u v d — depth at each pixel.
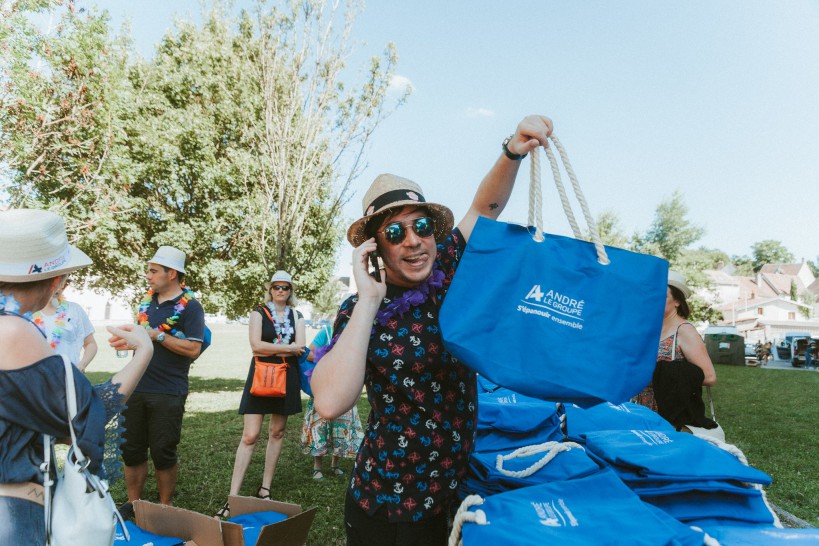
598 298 1.49
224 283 11.60
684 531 1.34
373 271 1.82
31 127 6.62
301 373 4.30
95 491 1.60
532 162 1.67
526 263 1.52
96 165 8.77
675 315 3.13
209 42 10.82
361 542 1.71
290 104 9.05
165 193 11.11
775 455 6.61
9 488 1.55
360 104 9.31
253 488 4.58
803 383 17.16
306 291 11.70
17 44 6.51
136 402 3.60
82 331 3.63
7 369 1.55
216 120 11.27
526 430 2.17
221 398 10.21
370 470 1.69
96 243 9.95
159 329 3.62
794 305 65.56
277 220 9.28
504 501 1.47
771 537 1.35
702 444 1.78
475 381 1.83
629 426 2.22
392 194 1.71
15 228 1.71
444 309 1.47
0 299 1.72
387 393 1.67
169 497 3.75
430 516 1.64
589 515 1.39
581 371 1.41
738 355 28.59
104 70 8.19
